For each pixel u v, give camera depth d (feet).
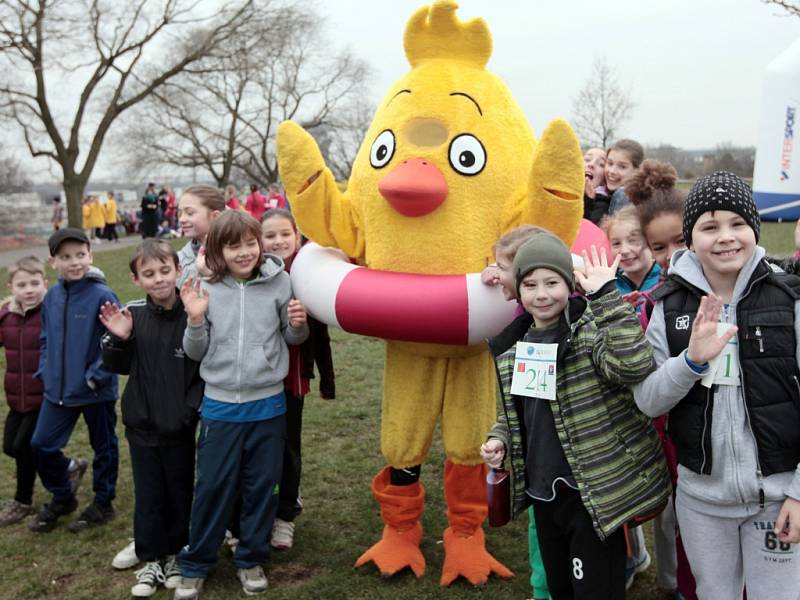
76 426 17.97
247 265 10.44
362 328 9.65
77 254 12.53
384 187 9.33
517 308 9.05
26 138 69.67
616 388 7.86
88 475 15.35
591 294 7.80
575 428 7.79
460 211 9.62
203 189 12.86
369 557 11.09
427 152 9.64
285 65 113.09
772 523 7.32
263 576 10.78
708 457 7.39
